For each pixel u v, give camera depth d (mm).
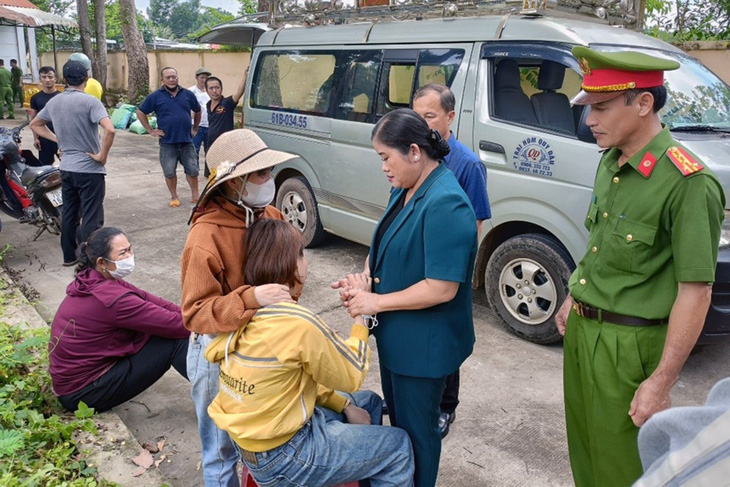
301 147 5777
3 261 5773
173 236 6539
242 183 2166
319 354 1924
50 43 29969
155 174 9578
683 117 3910
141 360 3242
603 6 4641
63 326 3090
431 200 2012
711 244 1866
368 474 2125
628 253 2025
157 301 3328
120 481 2719
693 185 1875
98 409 3240
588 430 2254
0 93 16078
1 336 3771
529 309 4180
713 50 7355
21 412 3016
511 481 2904
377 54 5012
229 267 2168
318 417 2102
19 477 2654
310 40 5707
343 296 2201
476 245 2080
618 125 1993
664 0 8133
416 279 2104
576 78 4352
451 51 4484
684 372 3893
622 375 2072
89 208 5441
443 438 3223
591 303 2152
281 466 1979
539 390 3686
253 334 1951
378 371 3945
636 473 2135
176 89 7410
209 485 2525
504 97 4266
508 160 4121
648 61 1915
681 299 1906
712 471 684
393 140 2002
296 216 6086
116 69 21344
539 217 3979
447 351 2133
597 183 2209
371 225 5215
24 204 6227
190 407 3525
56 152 7777
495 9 4363
